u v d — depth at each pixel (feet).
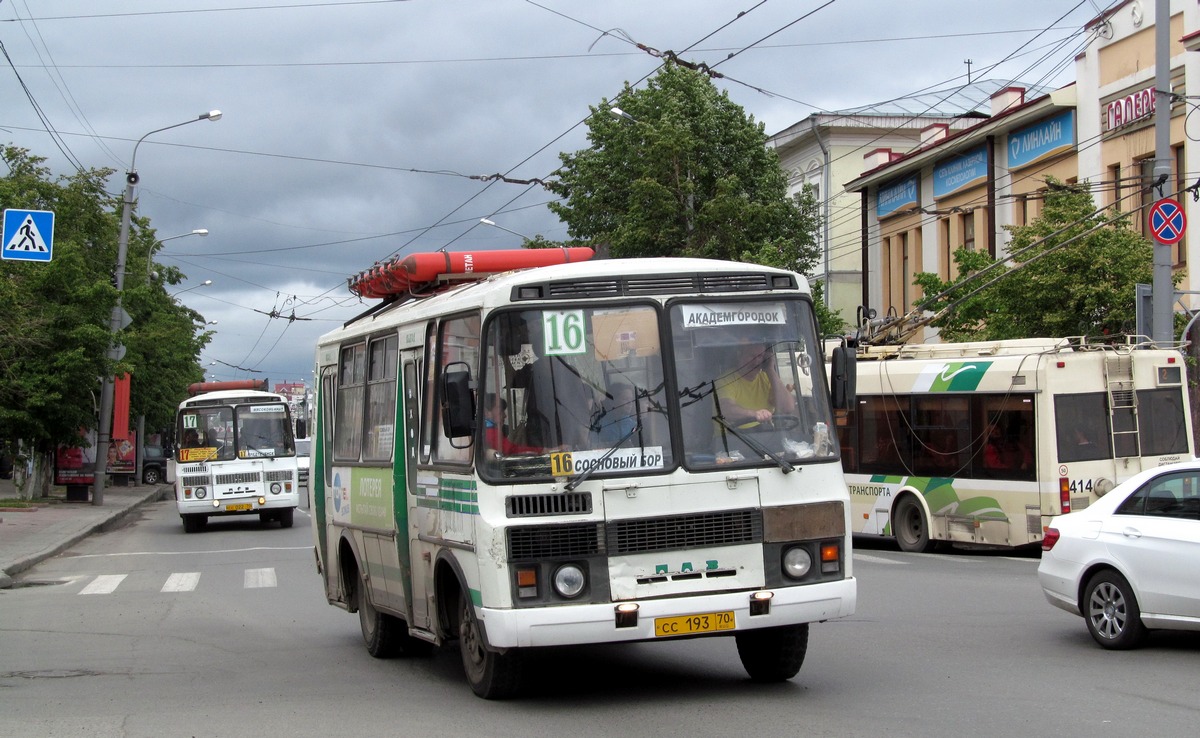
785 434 27.32
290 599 53.93
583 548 25.75
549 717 26.55
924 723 24.98
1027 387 61.46
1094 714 25.80
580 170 121.49
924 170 131.44
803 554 26.86
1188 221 90.79
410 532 31.76
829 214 158.61
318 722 26.99
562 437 26.13
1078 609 35.37
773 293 28.07
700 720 25.70
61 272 115.24
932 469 66.90
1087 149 104.27
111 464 176.65
